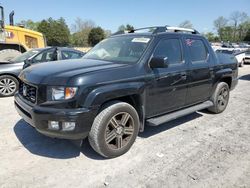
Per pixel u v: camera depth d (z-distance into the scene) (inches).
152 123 161.5
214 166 139.4
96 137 136.7
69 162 141.2
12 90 302.0
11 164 137.6
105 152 141.6
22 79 151.5
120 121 146.9
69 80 128.2
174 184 122.0
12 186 118.3
